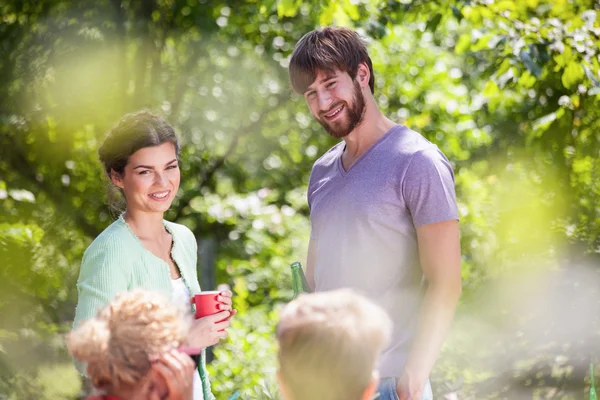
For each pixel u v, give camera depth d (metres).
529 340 6.14
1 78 9.25
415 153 3.04
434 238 2.98
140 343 2.02
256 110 11.26
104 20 9.22
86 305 2.89
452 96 10.90
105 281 2.91
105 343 2.01
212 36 9.75
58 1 9.34
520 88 7.05
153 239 3.13
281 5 7.10
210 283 9.49
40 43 9.30
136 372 2.00
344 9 6.93
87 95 9.41
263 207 11.04
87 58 9.27
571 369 6.07
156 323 2.06
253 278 9.61
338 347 1.82
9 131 9.49
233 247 10.71
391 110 11.04
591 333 6.10
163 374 2.00
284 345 1.86
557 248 6.61
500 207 7.66
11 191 8.03
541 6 7.50
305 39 3.18
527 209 7.17
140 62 9.55
